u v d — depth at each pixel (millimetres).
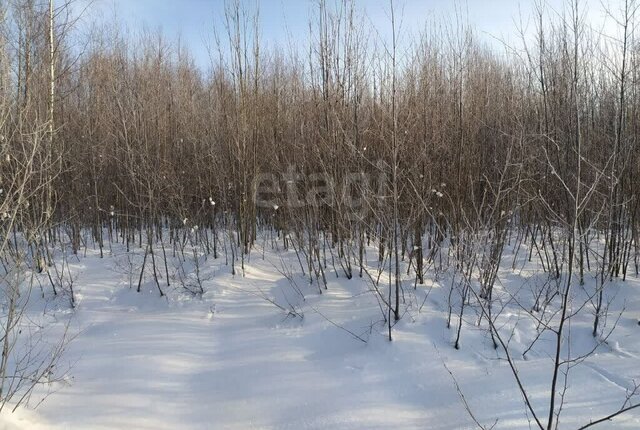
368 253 6625
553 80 5348
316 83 6039
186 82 9836
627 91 4965
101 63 8211
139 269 6043
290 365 3814
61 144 6656
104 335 4465
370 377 3584
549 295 4840
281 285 5508
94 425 3043
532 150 5500
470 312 4445
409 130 5418
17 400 3262
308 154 6078
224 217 7066
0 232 4715
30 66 5141
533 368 3566
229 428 3041
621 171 4738
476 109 6223
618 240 5023
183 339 4363
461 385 3379
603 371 3479
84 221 7574
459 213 5457
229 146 6918
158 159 6789
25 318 4812
